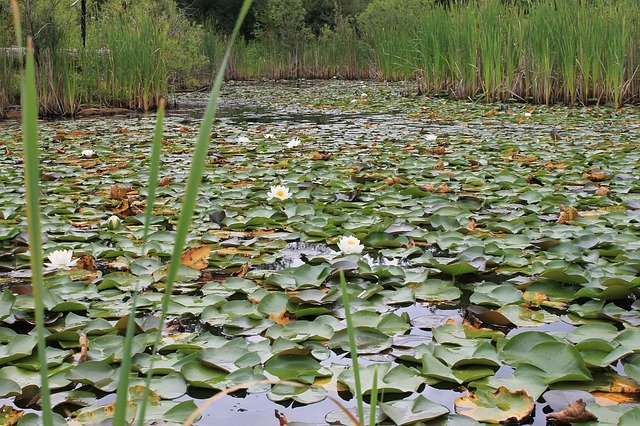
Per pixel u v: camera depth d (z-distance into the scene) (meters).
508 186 4.06
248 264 2.62
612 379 1.60
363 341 1.85
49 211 3.47
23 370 1.69
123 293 2.30
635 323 1.96
